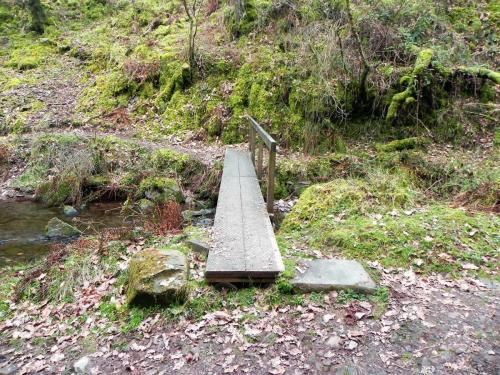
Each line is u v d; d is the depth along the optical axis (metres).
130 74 12.27
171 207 7.32
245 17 12.71
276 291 4.18
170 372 3.37
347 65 9.72
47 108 11.79
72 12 17.16
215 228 5.41
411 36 10.28
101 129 10.99
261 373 3.29
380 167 8.26
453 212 5.77
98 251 5.40
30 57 14.20
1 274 5.40
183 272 4.26
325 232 5.51
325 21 10.46
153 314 4.02
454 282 4.33
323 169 8.60
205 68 11.59
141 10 16.03
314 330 3.69
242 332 3.73
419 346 3.42
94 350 3.73
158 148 9.70
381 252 4.91
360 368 3.25
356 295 4.08
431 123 9.51
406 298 4.05
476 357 3.26
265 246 4.86
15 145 9.93
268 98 10.37
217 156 9.59
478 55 10.28
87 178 8.63
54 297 4.62
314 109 9.78
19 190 8.86
